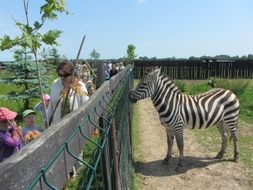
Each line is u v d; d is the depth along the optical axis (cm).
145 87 393
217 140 554
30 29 197
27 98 666
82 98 283
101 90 208
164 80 405
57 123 97
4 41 191
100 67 305
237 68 1672
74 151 104
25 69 661
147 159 466
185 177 398
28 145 72
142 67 1881
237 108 433
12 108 707
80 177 319
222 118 432
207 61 1709
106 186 152
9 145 244
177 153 492
